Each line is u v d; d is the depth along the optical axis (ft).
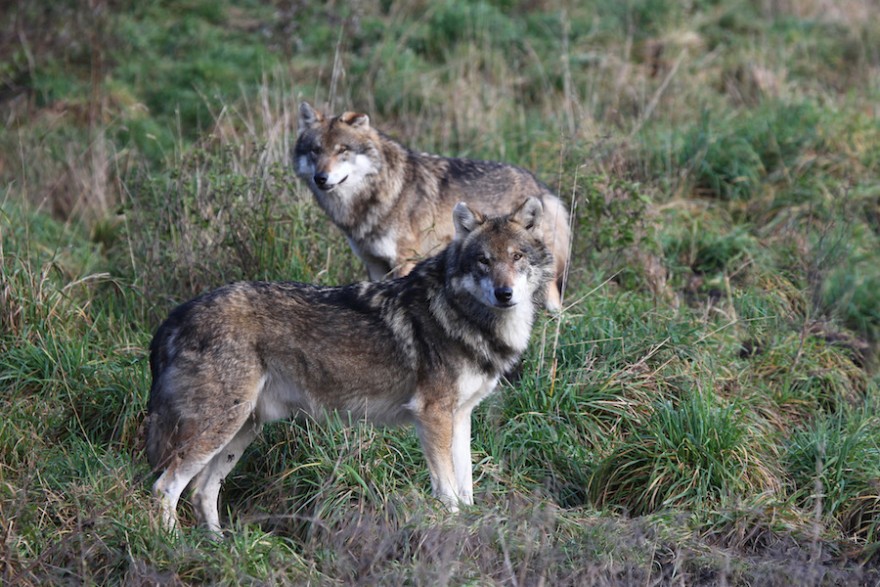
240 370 68.18
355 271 103.60
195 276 97.76
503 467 77.61
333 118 99.30
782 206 123.65
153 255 99.81
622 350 88.07
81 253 113.09
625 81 148.66
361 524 67.51
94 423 81.30
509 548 64.44
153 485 67.82
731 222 122.72
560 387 82.74
